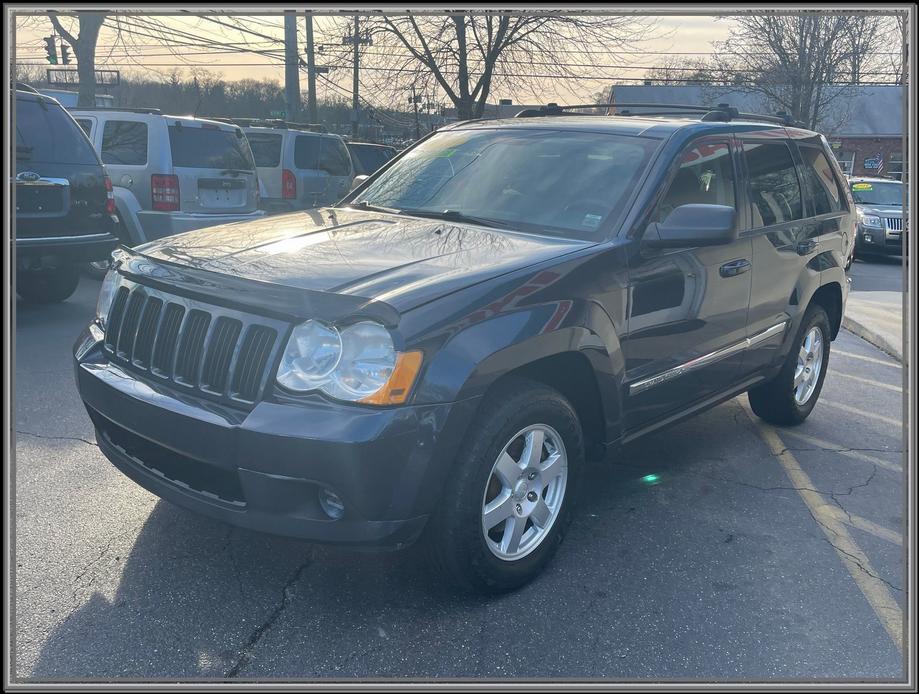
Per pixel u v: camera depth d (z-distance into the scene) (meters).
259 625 2.96
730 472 4.72
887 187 18.69
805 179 5.27
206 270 3.10
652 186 3.81
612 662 2.86
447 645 2.90
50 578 3.16
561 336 3.19
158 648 2.79
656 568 3.54
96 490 3.95
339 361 2.75
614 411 3.61
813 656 2.97
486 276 3.07
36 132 7.21
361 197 4.55
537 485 3.30
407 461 2.77
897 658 2.97
